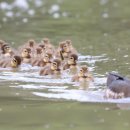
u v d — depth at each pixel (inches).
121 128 450.0
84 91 585.0
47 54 737.0
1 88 601.3
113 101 542.6
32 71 701.3
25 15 1151.6
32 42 802.2
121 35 913.5
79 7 1258.6
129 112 502.0
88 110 509.7
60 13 1181.7
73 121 472.1
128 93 549.3
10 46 824.9
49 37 906.1
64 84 624.1
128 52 775.1
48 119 479.2
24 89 597.3
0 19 1101.1
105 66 697.0
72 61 709.3
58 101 545.0
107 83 569.6
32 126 458.3
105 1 1336.1
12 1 1294.3
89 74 645.3
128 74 647.1
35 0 1331.2
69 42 783.1
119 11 1197.1
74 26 1020.5
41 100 549.0
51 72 678.5
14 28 995.9
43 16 1143.0
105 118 481.1
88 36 912.9
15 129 450.6
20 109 515.5
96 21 1077.1
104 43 844.6
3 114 497.7
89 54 768.9
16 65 724.0
